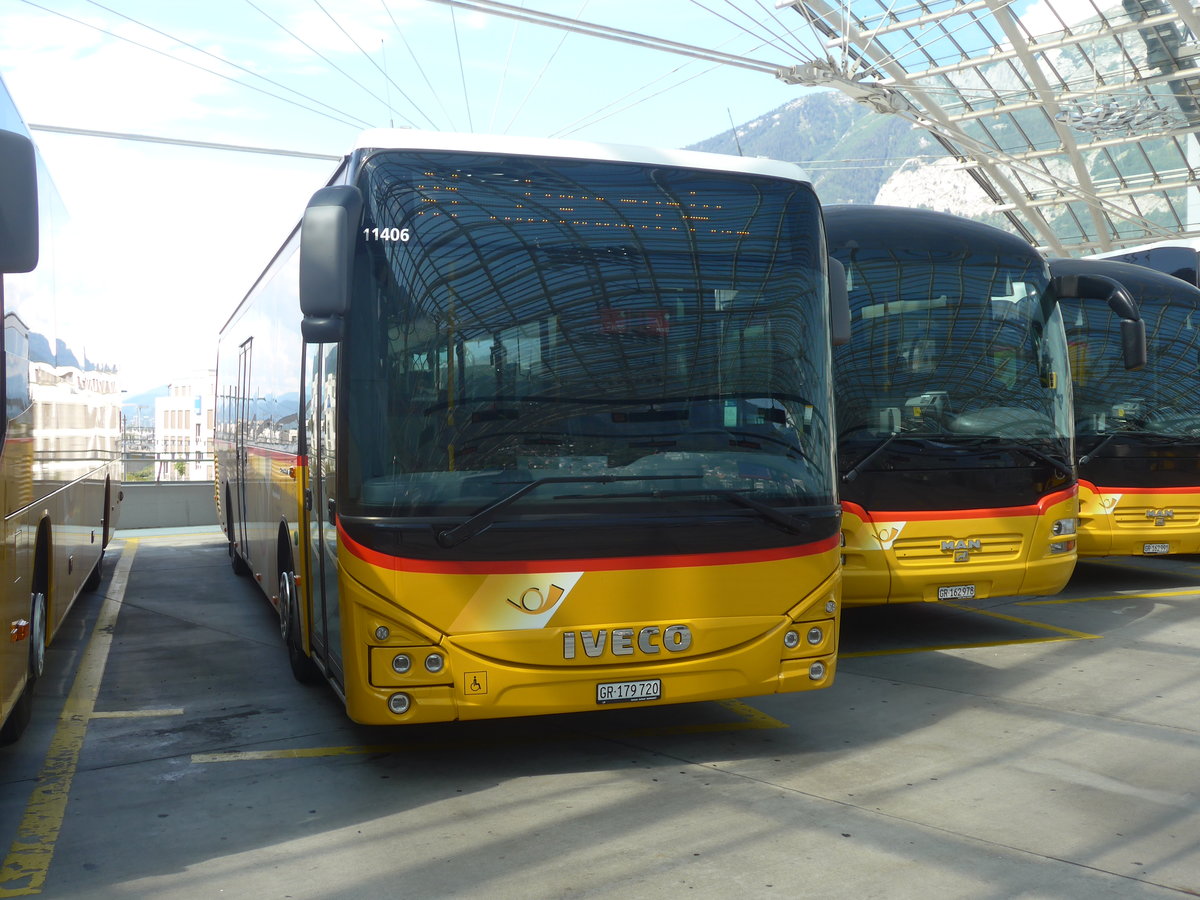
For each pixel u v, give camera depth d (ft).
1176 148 131.85
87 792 18.16
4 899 13.94
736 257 19.10
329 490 19.71
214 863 15.10
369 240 17.54
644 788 18.04
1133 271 39.32
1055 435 28.40
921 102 120.26
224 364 46.70
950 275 28.71
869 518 26.81
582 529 17.43
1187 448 36.32
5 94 18.11
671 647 17.78
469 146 18.33
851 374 27.30
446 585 16.98
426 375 17.38
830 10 100.32
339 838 15.98
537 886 14.21
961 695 24.07
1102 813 16.71
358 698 17.19
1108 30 102.83
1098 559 47.91
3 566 16.94
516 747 20.51
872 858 14.99
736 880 14.32
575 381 17.85
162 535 64.18
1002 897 13.74
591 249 18.39
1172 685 24.75
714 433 18.35
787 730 21.49
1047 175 129.59
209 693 25.16
